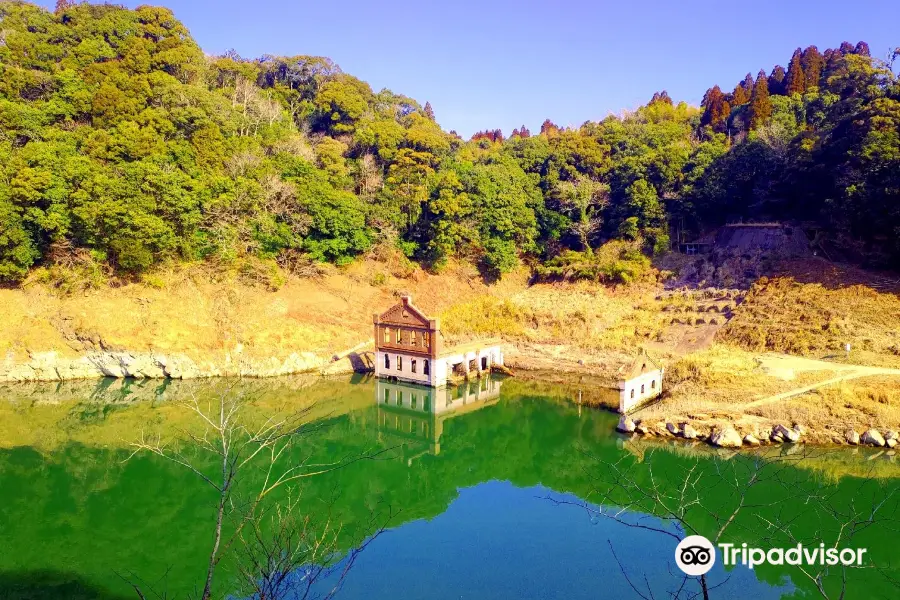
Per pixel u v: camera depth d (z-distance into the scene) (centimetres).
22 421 5416
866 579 2764
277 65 11769
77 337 6538
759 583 2764
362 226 8738
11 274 6625
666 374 5866
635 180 9238
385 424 5722
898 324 5875
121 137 7556
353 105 10775
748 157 8650
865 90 8512
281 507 3641
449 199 8969
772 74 13150
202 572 3006
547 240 9825
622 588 2856
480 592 2831
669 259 8612
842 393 4812
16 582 2958
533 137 11906
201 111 8262
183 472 4388
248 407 5788
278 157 8662
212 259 7450
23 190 6488
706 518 3478
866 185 6875
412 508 3941
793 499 3650
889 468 4088
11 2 9944
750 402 4966
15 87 8188
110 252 6962
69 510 3859
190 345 6688
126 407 5788
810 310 6469
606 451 4700
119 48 9525
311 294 7838
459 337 7694
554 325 7850
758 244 7944
